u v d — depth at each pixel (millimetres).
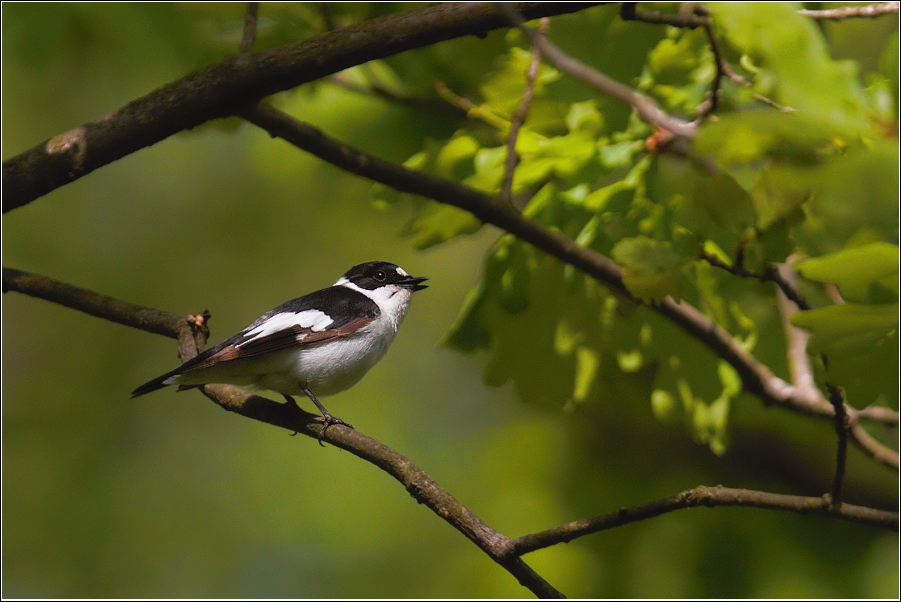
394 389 15859
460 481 13469
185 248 16953
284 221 17172
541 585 5637
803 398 8531
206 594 13844
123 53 10352
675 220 7641
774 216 5699
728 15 5184
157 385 7859
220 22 9414
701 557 11219
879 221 4562
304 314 8945
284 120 7754
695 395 8859
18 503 14508
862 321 4902
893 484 12148
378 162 7820
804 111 4684
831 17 6762
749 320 8891
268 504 14469
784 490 12297
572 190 8156
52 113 14172
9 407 15578
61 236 16328
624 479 12102
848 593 10844
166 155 16875
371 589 13414
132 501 14914
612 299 8820
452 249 17375
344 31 6875
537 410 13133
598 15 8375
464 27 6746
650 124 7363
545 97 8359
